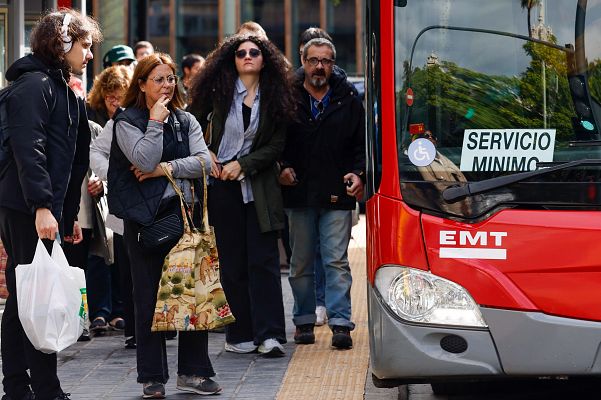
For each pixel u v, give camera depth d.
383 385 12.74
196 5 86.75
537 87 12.62
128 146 13.91
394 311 12.38
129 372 16.27
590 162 12.13
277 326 17.17
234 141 17.22
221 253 17.41
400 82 12.78
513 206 12.17
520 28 12.71
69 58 13.66
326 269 17.81
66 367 16.67
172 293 13.93
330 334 19.02
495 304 12.03
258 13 87.50
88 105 19.20
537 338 11.97
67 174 13.55
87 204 18.22
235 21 86.81
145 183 14.07
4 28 20.58
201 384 14.55
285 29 87.56
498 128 12.61
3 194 13.42
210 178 17.31
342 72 18.02
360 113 17.84
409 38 12.81
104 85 18.98
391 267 12.46
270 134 17.22
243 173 17.02
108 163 15.23
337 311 17.70
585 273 11.96
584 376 12.02
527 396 14.70
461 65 12.73
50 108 13.32
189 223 14.15
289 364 16.56
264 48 17.16
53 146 13.42
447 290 12.18
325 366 16.38
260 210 17.14
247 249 17.38
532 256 12.02
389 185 12.58
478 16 12.76
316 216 17.95
